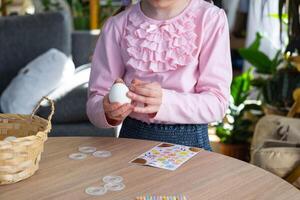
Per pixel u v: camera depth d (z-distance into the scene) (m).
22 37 2.40
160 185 0.87
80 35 2.59
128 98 1.04
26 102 2.06
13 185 0.86
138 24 1.25
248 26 3.33
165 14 1.23
